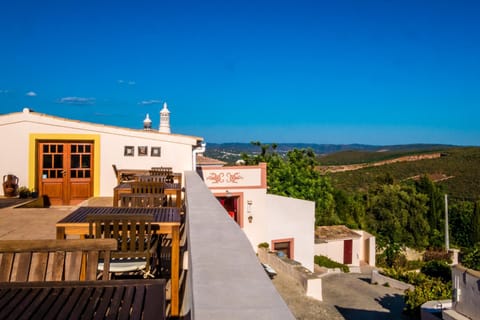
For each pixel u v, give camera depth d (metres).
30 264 2.60
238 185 17.44
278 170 25.39
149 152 12.71
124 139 12.55
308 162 27.61
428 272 19.23
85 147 12.40
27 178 11.95
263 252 17.33
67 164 12.28
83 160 12.38
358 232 26.19
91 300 1.96
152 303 1.92
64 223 3.95
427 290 12.61
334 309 13.43
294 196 24.84
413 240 30.25
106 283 2.16
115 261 3.96
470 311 8.10
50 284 2.14
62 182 12.23
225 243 2.46
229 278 1.76
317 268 21.33
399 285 17.75
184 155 12.92
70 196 12.27
